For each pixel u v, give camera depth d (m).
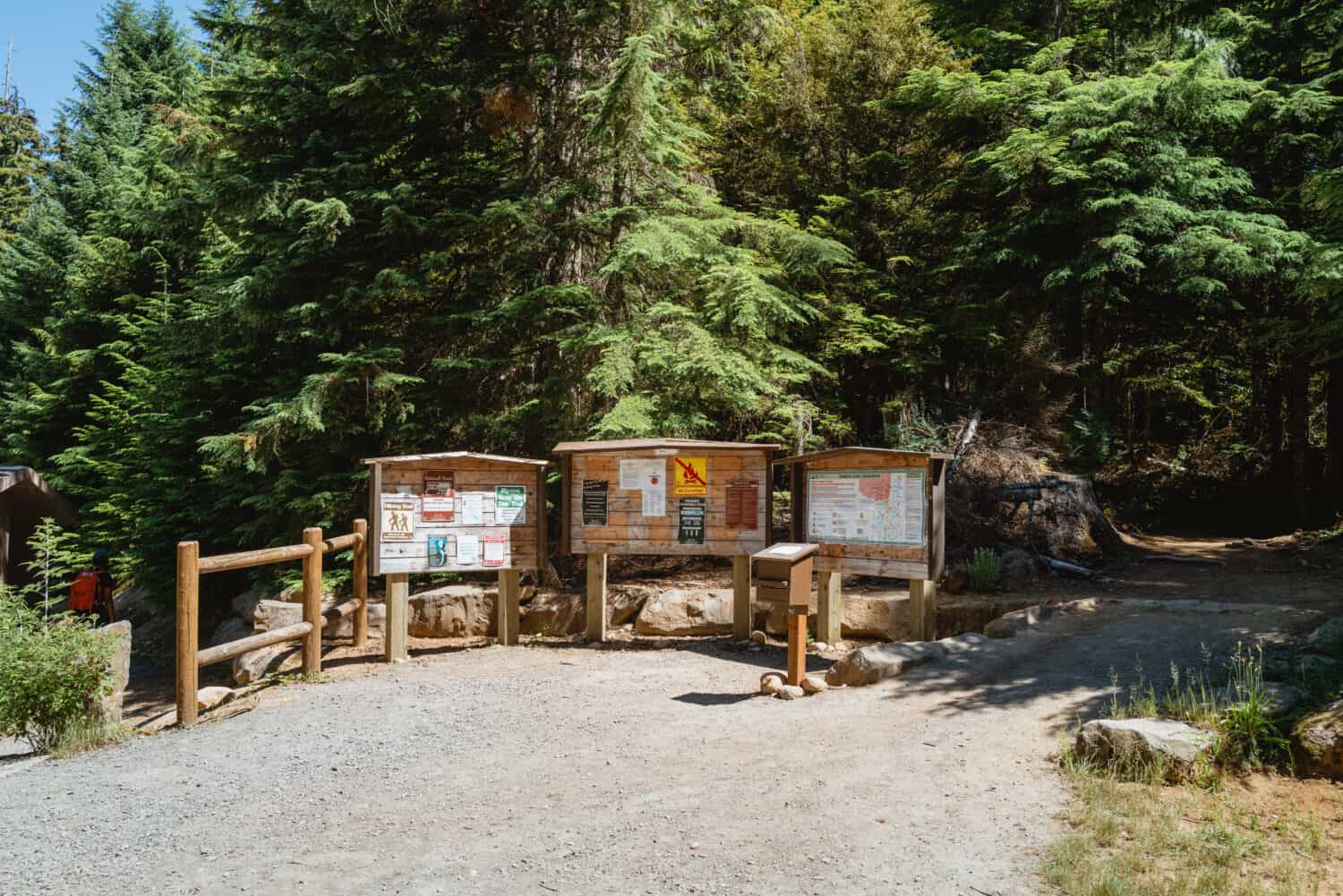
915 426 14.62
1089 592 10.76
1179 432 25.92
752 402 11.34
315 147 12.20
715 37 13.05
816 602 10.20
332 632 10.42
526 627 10.78
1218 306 16.66
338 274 12.01
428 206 12.38
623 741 6.16
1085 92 15.12
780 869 4.09
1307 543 14.75
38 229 27.30
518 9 12.30
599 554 9.86
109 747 6.70
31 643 7.08
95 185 25.91
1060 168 14.41
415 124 12.37
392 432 12.10
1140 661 7.10
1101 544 13.48
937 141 17.53
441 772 5.67
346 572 11.62
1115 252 14.42
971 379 16.91
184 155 12.27
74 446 22.39
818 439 13.41
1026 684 6.80
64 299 24.38
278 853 4.47
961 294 15.98
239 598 13.34
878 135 17.52
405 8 11.61
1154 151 15.05
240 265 12.69
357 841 4.60
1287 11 17.00
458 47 12.38
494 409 12.67
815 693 7.20
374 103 11.69
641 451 9.71
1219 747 5.10
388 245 11.81
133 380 18.53
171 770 5.94
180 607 7.27
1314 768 4.96
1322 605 9.40
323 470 12.19
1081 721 5.88
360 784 5.48
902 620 9.50
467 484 9.51
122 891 4.08
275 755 6.13
